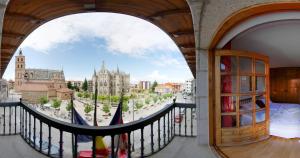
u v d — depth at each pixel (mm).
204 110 4645
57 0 5914
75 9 7082
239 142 4789
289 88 8906
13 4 5359
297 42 5895
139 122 2521
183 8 5855
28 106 4059
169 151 4098
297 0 3520
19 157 3592
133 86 106312
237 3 3975
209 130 4641
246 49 6105
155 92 101750
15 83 68750
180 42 8773
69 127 2195
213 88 4668
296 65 8242
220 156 4129
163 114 3928
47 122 2516
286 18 4066
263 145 4836
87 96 70688
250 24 4301
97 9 7246
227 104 4781
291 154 4293
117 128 2203
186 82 71875
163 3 5969
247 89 5016
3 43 7641
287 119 6750
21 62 69375
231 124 4789
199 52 4621
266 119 5383
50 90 64688
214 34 4359
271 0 3672
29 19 6531
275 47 6266
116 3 6668
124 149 5094
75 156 2180
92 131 2090
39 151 3750
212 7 4242
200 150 4332
